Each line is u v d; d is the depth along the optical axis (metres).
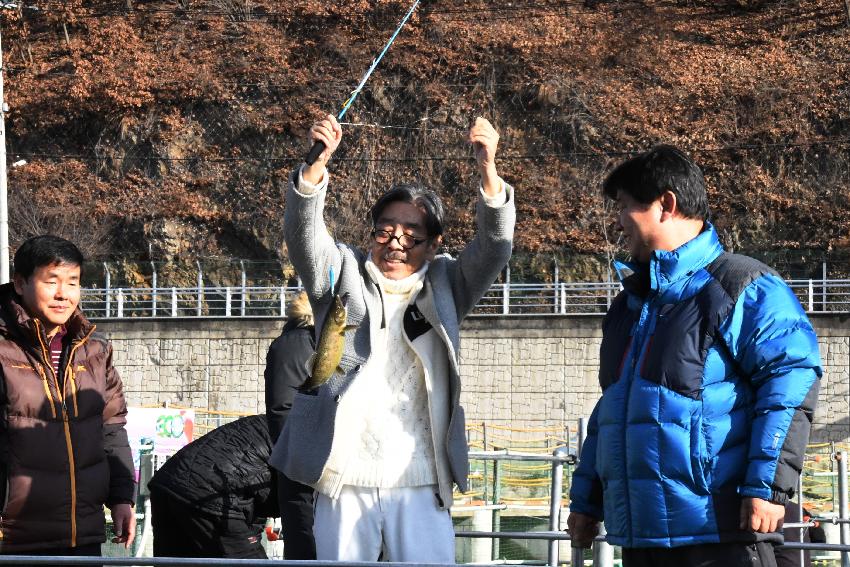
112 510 6.72
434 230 5.69
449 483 5.50
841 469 9.40
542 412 36.81
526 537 6.45
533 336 37.03
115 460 6.74
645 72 48.16
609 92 47.62
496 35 49.28
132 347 38.97
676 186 5.05
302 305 6.97
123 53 51.72
